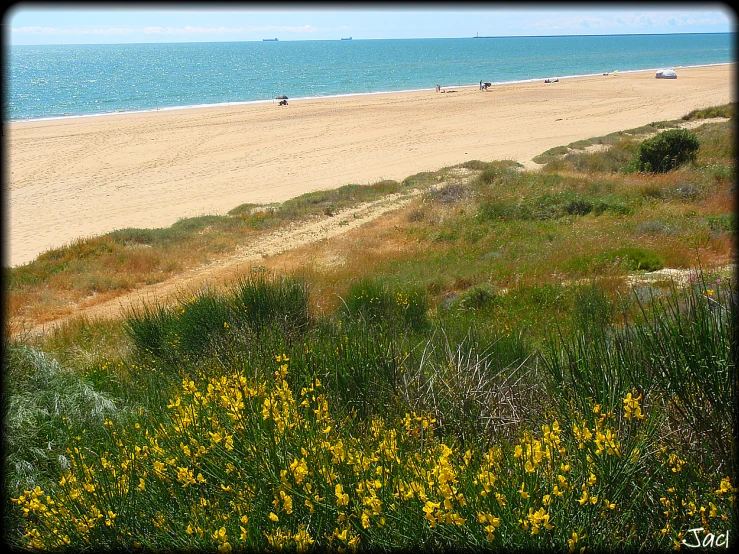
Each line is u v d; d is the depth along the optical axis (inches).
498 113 1658.5
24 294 502.6
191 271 565.3
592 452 98.0
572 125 1413.6
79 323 398.6
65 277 541.6
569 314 286.7
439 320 277.6
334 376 159.3
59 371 194.5
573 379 129.3
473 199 687.7
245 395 128.3
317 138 1344.7
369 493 96.3
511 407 142.3
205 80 3636.8
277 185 958.4
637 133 1152.8
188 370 210.7
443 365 164.4
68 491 117.0
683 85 2332.7
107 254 614.9
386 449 110.3
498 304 338.6
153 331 272.1
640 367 129.6
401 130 1414.9
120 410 187.3
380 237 611.8
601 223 546.9
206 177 1019.9
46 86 3351.4
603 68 4008.4
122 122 1659.7
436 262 478.0
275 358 172.6
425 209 684.7
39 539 109.4
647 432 106.0
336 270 474.9
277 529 94.3
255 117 1692.9
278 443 111.8
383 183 885.2
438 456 109.1
